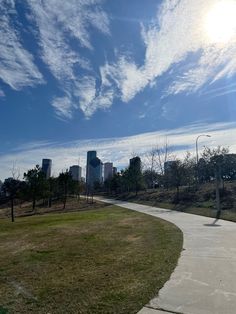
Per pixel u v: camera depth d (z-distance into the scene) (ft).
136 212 87.71
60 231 47.75
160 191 167.73
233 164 142.10
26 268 25.13
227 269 22.97
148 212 86.38
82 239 39.09
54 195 158.92
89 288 19.24
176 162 144.46
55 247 34.06
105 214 83.66
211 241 34.83
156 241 35.60
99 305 16.39
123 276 21.52
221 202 95.14
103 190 290.97
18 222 68.33
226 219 61.11
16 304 17.08
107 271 23.07
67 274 22.80
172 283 19.69
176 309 15.78
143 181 192.95
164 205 115.44
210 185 132.77
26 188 124.67
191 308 15.90
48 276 22.49
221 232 42.32
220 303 16.57
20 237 43.42
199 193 120.67
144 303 16.52
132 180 187.11
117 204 141.08
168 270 22.65
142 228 48.96
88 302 16.89
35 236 43.57
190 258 26.45
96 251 30.94
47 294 18.51
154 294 17.76
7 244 38.01
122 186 220.64
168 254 28.04
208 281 20.15
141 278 20.88
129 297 17.39
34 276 22.66
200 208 90.58
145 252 29.43
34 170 127.85
